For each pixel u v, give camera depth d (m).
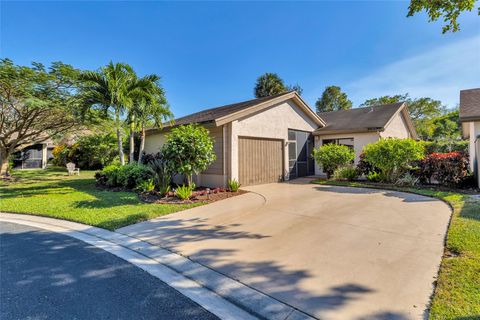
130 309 2.51
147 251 4.04
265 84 33.69
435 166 9.17
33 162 23.19
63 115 13.02
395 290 2.70
